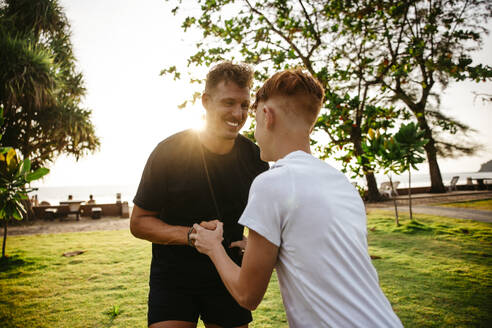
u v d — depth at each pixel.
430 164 20.41
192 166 1.57
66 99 16.97
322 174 0.90
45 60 14.92
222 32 8.05
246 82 1.46
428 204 13.66
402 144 6.64
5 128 14.28
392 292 3.65
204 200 1.59
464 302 3.32
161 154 1.53
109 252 6.36
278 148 0.99
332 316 0.78
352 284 0.82
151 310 1.49
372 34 9.88
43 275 4.75
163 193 1.54
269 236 0.82
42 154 15.54
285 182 0.85
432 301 3.37
